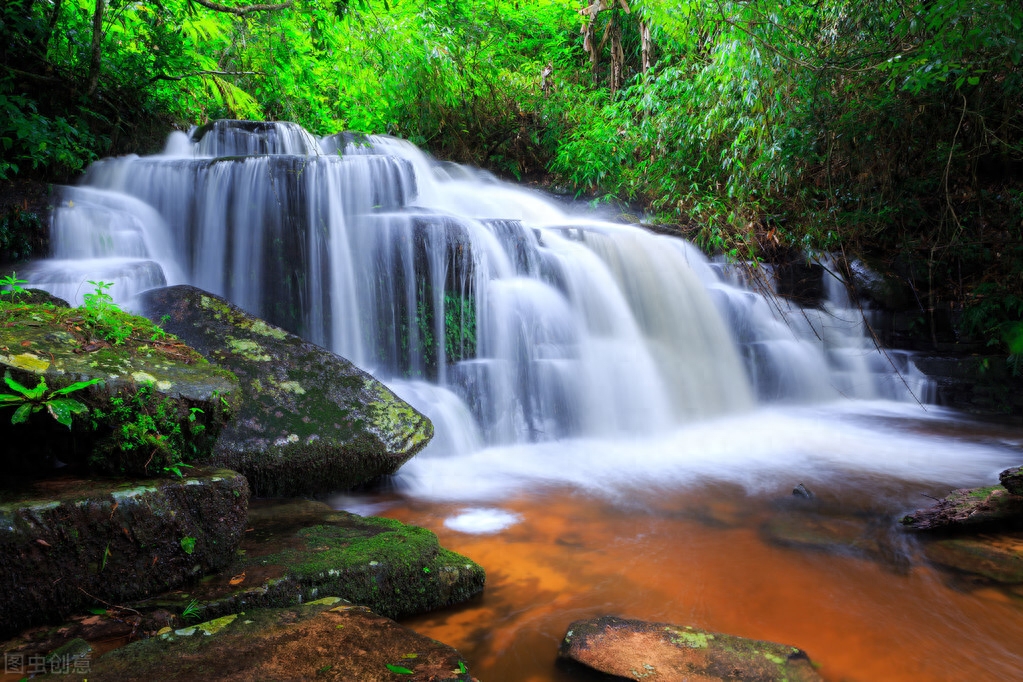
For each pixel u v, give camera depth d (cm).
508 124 1228
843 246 900
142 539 253
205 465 304
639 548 370
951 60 618
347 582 282
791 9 830
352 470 421
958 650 271
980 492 407
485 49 1246
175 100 942
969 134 849
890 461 557
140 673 212
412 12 1141
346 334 604
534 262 707
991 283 825
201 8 928
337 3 891
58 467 279
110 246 594
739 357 779
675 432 661
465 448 548
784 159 888
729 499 457
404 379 606
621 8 1338
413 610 296
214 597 256
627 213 1087
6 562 223
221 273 616
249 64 1062
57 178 689
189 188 630
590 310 733
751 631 285
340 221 615
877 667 259
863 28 817
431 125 1180
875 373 832
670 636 267
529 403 616
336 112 1243
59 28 774
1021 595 316
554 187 1170
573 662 251
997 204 858
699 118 998
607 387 657
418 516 414
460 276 626
